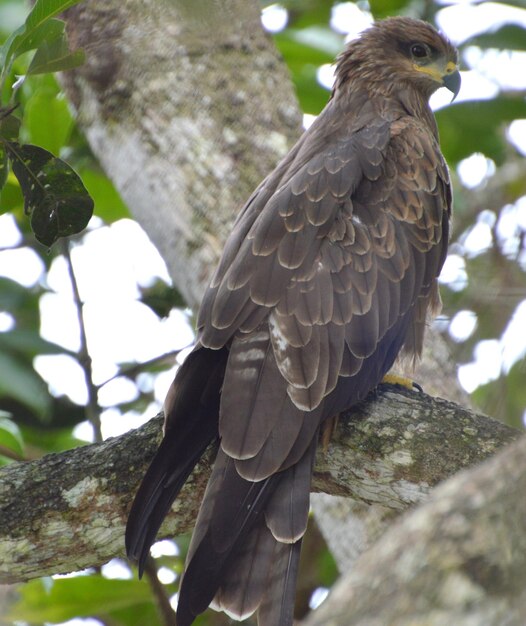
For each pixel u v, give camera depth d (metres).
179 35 11.14
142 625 11.52
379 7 13.59
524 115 13.31
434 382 10.36
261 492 7.21
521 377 12.34
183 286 10.97
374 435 7.59
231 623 10.98
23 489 7.50
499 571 3.96
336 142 9.38
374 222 8.68
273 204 8.41
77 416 12.72
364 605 3.92
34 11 7.67
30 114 11.76
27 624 10.55
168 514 7.88
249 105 11.12
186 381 7.55
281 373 7.57
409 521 4.14
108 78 11.18
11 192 10.65
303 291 7.99
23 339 12.09
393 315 8.44
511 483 4.10
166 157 11.01
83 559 7.62
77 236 13.54
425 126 9.97
